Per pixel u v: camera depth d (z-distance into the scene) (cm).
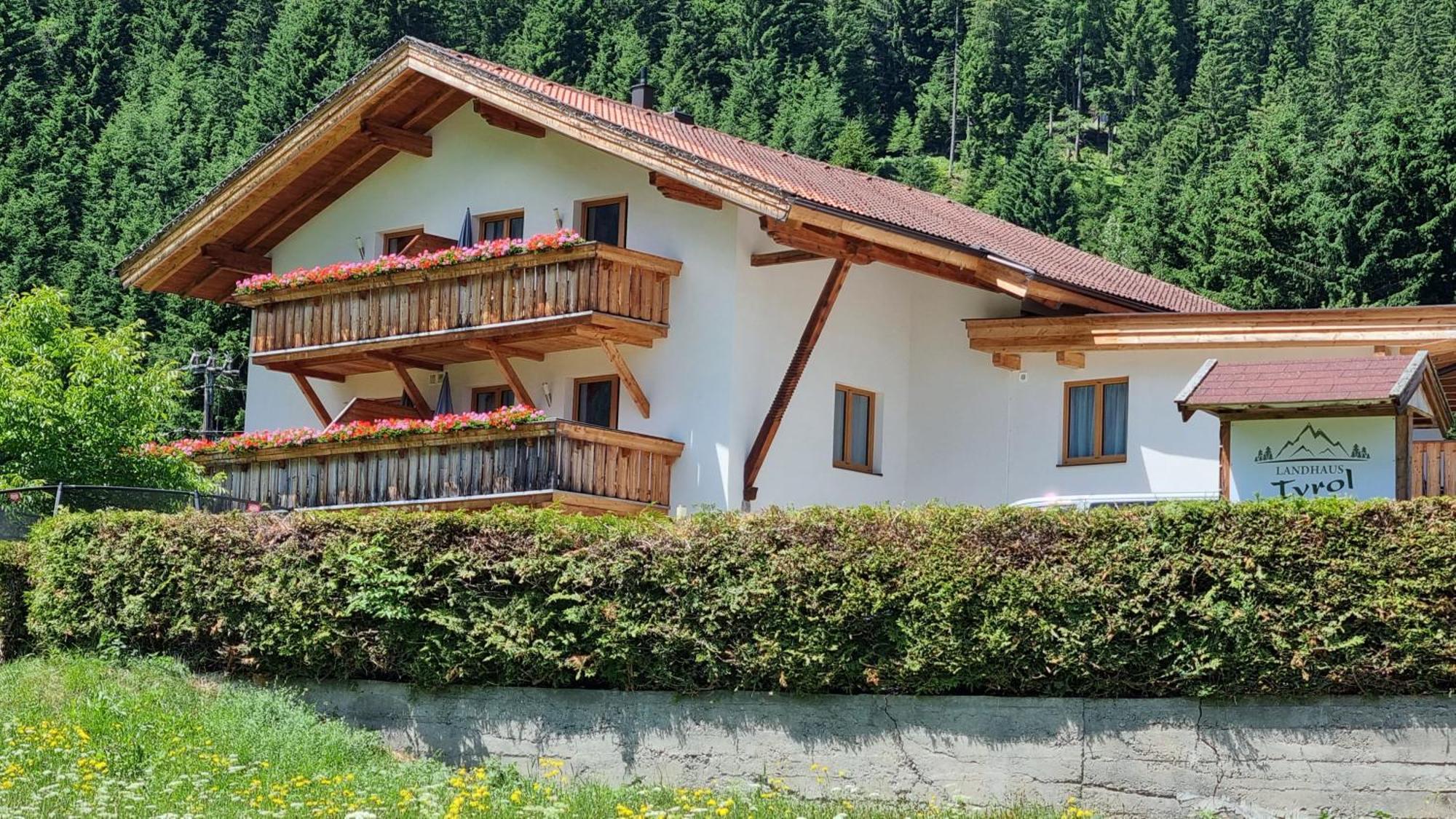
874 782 1543
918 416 2659
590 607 1652
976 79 11981
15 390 2306
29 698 1723
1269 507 1444
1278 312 2312
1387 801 1389
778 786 1566
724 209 2453
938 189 10638
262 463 2650
